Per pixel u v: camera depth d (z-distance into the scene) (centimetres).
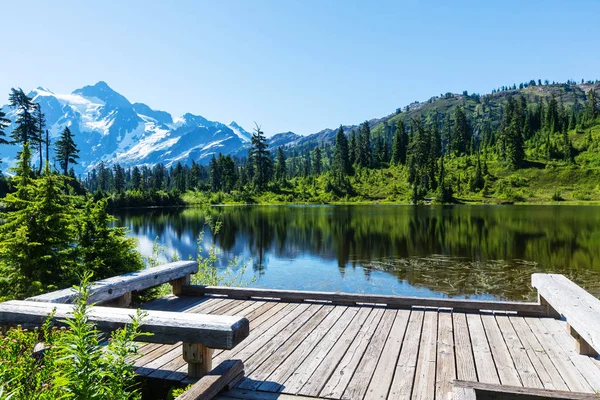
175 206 8888
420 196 9050
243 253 2345
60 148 7925
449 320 504
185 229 3778
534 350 407
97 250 784
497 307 527
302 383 340
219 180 11775
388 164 12538
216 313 542
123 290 510
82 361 210
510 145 11044
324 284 1573
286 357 395
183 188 12275
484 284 1542
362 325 488
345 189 10369
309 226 3891
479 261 1991
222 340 319
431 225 3791
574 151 11319
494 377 348
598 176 9594
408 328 476
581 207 6738
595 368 364
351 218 4788
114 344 239
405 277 1677
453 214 5278
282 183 11412
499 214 5162
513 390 266
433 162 10256
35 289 678
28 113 7150
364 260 2061
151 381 347
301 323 498
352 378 349
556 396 259
